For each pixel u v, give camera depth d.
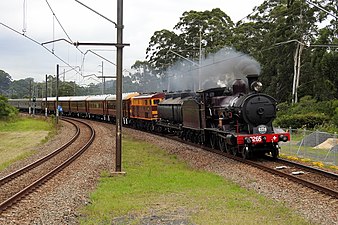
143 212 9.83
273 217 9.21
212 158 18.86
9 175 14.80
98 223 9.00
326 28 38.25
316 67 38.22
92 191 12.32
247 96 18.16
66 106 70.38
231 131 19.02
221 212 9.67
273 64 46.59
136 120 41.50
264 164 16.88
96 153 21.53
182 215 9.51
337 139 20.41
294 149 21.33
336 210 9.62
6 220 9.19
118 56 15.88
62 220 9.17
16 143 30.22
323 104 36.16
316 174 14.39
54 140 30.83
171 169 16.45
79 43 15.66
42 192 12.21
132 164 17.83
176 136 31.69
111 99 48.66
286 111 39.06
